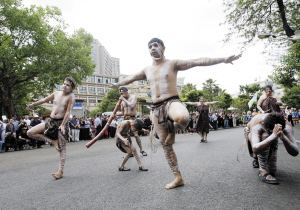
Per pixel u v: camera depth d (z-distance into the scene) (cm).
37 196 283
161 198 249
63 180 362
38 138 409
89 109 7544
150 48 291
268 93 516
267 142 280
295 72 1733
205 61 271
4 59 1484
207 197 244
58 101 419
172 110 264
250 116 1823
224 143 766
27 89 2097
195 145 746
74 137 1342
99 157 600
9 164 581
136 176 362
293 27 985
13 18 1509
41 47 1656
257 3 947
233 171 358
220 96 4184
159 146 793
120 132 423
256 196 241
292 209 205
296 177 310
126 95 552
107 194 275
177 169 292
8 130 1008
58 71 1783
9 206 251
